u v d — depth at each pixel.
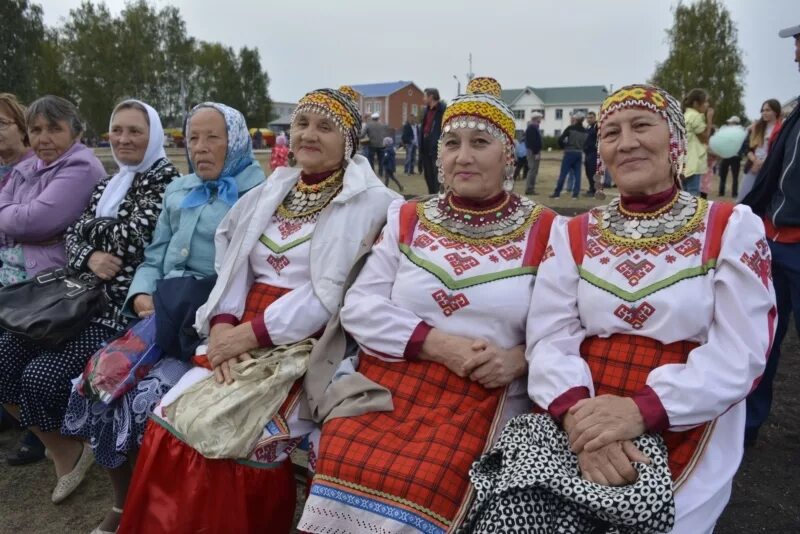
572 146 12.31
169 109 54.34
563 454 1.89
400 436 2.05
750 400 3.20
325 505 1.97
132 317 2.98
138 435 2.57
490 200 2.36
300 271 2.60
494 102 2.30
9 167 3.88
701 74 45.81
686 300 1.94
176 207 2.98
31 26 39.28
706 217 2.02
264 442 2.23
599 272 2.09
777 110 7.65
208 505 2.20
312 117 2.64
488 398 2.16
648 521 1.68
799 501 2.83
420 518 1.86
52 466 3.32
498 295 2.23
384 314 2.28
